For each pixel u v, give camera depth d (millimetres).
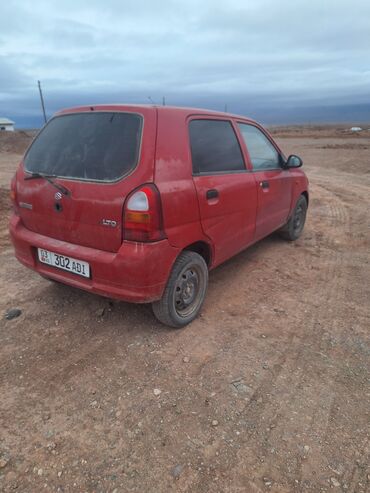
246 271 4637
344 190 10789
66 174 2965
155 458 2074
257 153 4305
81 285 2986
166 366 2816
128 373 2738
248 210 3947
